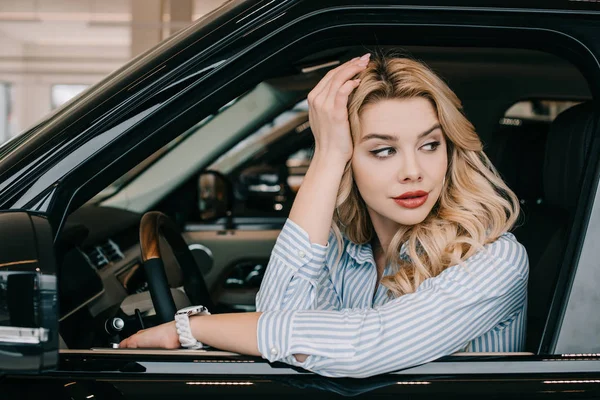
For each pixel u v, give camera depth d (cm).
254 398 92
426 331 97
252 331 98
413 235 112
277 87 227
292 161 360
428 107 107
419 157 108
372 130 107
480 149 112
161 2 1274
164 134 99
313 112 111
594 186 98
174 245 152
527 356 96
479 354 98
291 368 96
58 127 98
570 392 92
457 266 104
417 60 112
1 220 86
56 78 1625
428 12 100
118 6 1420
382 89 106
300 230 110
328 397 93
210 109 101
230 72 99
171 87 97
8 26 1524
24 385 92
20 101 1622
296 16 99
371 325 96
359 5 99
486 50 238
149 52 106
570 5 100
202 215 237
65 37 1602
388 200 109
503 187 113
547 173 128
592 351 95
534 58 244
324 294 127
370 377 96
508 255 106
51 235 84
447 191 113
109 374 94
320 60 186
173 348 106
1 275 79
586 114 118
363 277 126
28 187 95
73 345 135
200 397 92
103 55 1625
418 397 92
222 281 249
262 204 324
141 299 146
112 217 203
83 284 153
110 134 97
